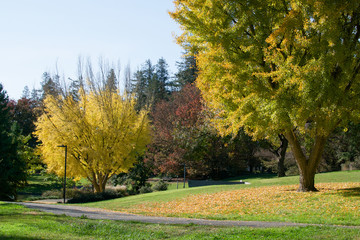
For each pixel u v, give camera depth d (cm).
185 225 1120
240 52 1678
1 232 862
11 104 6512
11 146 3650
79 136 3212
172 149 4897
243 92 1673
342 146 3734
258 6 1576
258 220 1348
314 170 1928
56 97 3306
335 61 1484
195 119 4678
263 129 1677
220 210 1714
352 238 852
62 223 1095
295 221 1300
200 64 1723
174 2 1753
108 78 3456
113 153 3253
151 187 4047
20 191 4562
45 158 3422
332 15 1395
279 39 1644
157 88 7938
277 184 2528
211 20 1631
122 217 1433
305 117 1459
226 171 4903
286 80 1493
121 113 3397
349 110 1584
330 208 1498
